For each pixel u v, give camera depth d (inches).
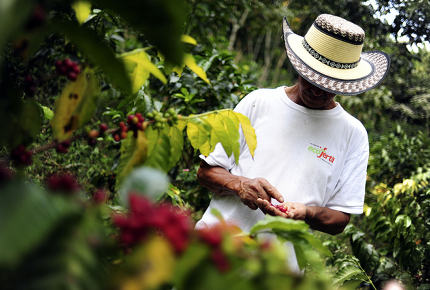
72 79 24.2
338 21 59.0
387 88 215.2
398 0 167.0
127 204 17.7
